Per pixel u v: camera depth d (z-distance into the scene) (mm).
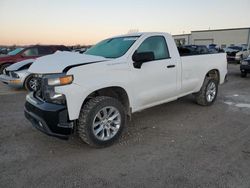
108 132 3758
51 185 2785
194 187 2729
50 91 3332
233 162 3273
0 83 10289
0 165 3221
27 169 3123
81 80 3338
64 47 11734
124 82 3867
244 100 6848
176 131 4441
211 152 3570
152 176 2951
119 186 2762
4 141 3996
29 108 3723
